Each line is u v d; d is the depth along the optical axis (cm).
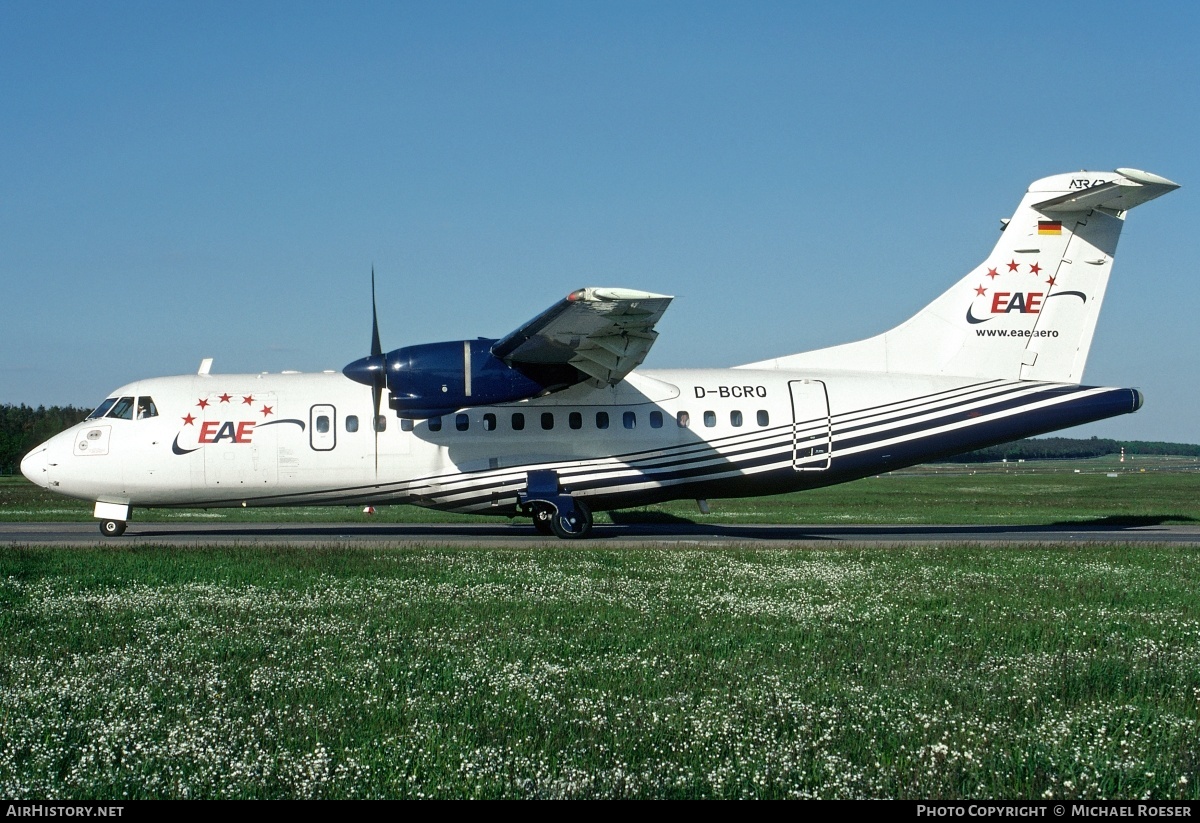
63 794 555
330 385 1902
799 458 1894
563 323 1554
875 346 1986
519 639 933
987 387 1922
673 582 1271
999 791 573
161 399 1866
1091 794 568
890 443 1903
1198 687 790
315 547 1612
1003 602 1161
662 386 1902
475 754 613
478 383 1731
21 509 2966
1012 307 1939
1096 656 893
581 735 661
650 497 1905
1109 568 1442
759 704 723
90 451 1834
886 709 717
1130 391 1934
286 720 683
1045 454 18138
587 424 1872
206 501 1883
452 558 1473
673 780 585
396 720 689
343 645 902
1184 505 3553
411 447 1848
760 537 1980
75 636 926
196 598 1130
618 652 892
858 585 1265
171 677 781
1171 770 606
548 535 1980
